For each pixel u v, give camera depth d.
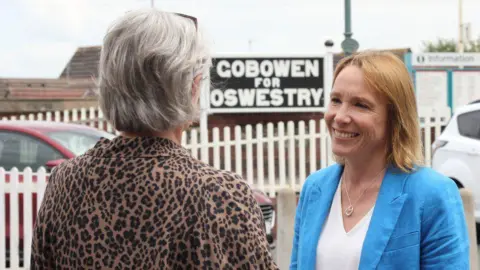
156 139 1.77
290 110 13.50
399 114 2.55
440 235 2.43
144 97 1.73
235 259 1.66
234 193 1.70
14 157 7.32
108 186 1.72
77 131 7.74
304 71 13.52
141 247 1.65
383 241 2.45
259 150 12.31
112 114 1.78
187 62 1.76
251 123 14.19
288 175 13.09
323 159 12.66
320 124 12.66
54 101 16.83
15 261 6.72
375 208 2.52
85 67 24.16
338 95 2.62
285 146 13.59
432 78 18.69
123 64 1.74
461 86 18.70
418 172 2.54
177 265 1.65
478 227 9.23
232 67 13.38
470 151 8.98
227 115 14.16
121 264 1.66
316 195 2.76
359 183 2.64
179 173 1.70
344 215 2.65
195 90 1.83
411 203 2.47
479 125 9.08
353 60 2.66
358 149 2.59
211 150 12.96
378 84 2.53
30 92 17.00
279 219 5.59
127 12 1.81
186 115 1.78
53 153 7.26
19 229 6.85
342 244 2.57
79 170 1.79
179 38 1.78
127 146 1.76
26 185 6.68
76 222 1.72
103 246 1.68
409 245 2.44
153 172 1.70
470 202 5.00
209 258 1.64
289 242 5.54
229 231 1.66
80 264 1.70
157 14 1.80
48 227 1.79
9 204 6.87
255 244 1.68
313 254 2.63
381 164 2.61
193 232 1.64
